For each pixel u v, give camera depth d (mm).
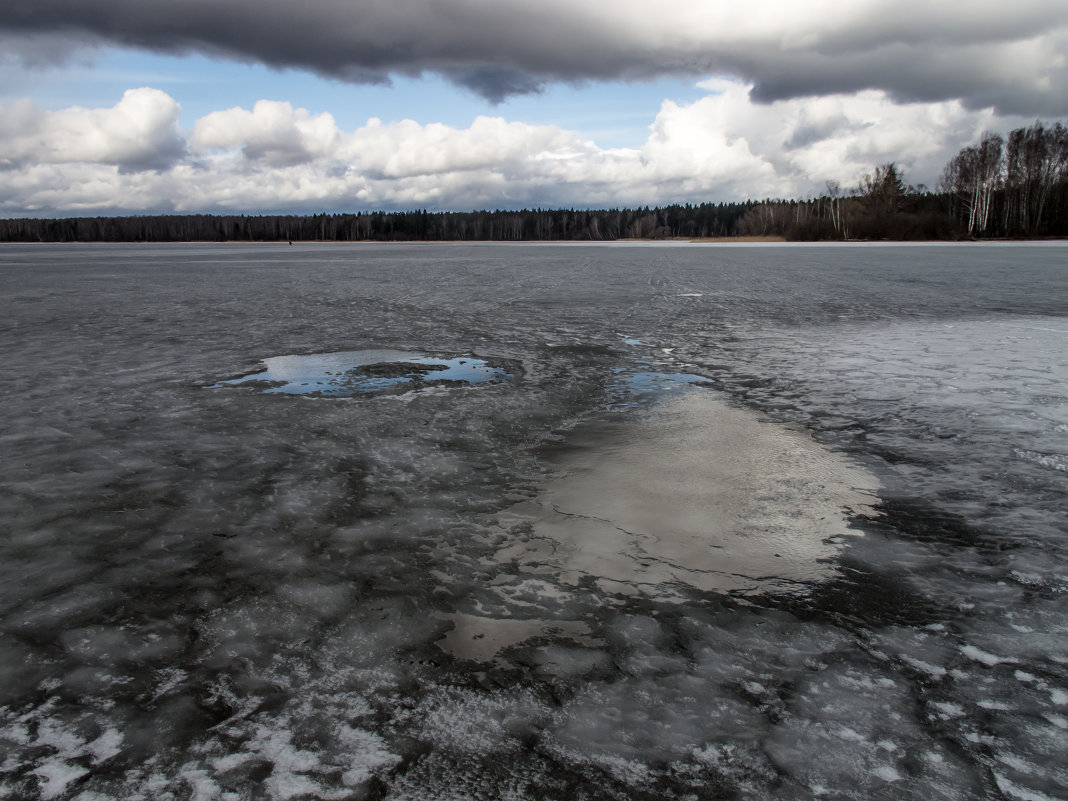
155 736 1799
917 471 3971
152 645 2240
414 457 4262
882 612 2465
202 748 1750
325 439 4660
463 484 3791
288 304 13898
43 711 1905
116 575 2736
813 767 1676
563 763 1688
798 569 2801
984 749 1744
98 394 6023
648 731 1812
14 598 2549
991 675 2072
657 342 8891
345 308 13086
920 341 8680
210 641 2266
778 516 3346
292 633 2312
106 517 3320
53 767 1679
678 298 14680
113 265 32531
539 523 3264
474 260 35656
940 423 4945
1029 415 5109
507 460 4207
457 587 2643
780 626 2363
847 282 18375
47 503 3492
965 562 2855
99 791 1599
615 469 4039
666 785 1611
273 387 6328
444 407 5555
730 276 21234
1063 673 2084
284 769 1670
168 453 4336
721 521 3287
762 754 1725
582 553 2943
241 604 2508
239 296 15711
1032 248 41969
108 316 11938
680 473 3963
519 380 6617
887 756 1719
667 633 2316
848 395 5852
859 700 1950
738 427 4926
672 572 2773
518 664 2129
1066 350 7906
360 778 1637
